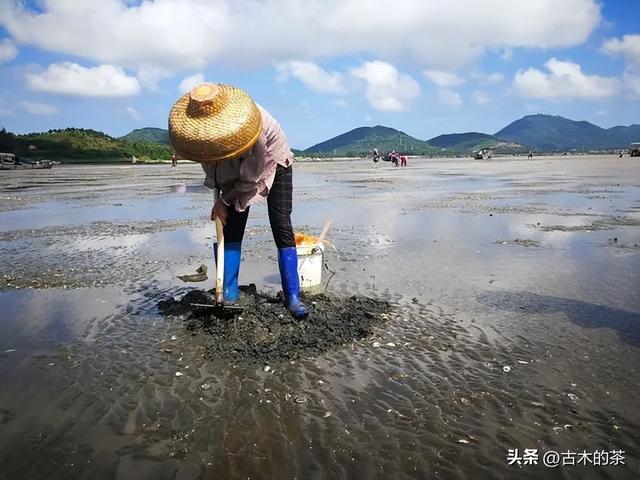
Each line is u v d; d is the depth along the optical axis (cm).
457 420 357
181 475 300
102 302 630
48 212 1634
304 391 399
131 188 2750
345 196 2167
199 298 609
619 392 392
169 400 387
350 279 726
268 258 870
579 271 752
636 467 306
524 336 507
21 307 616
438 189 2517
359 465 308
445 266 801
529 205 1670
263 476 298
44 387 409
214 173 546
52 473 303
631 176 3456
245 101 507
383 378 421
